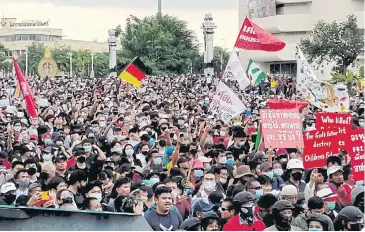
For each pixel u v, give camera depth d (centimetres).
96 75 15212
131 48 11969
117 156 1600
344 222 991
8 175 1370
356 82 6625
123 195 1122
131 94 4741
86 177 1236
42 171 1362
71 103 3559
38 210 588
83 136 2005
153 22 12012
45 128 2067
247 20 2300
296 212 1071
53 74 8506
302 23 10644
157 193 1063
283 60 10850
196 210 1143
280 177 1401
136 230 606
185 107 3462
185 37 12281
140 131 2077
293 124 1539
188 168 1437
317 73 9625
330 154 1302
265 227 999
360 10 10212
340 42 8406
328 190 1163
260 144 1689
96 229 597
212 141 2034
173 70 12019
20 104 3238
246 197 987
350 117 1290
